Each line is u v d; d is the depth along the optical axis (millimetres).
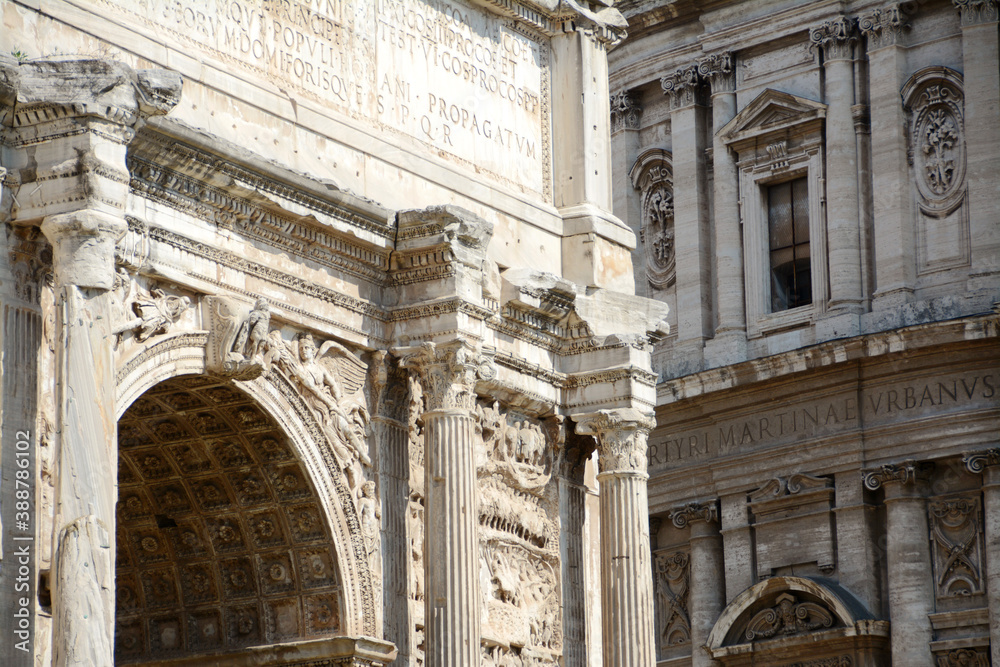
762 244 68562
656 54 71812
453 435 40250
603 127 47750
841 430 64688
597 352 45250
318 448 39250
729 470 67312
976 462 61844
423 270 40781
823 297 66500
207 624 40969
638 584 44000
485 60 45562
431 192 42938
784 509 65875
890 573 63281
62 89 32438
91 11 35781
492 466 43250
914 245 65125
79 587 31344
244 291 37781
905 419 63438
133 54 36469
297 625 39938
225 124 38156
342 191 39094
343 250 39969
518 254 45000
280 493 39562
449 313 40469
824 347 64312
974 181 63844
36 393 33125
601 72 48000
